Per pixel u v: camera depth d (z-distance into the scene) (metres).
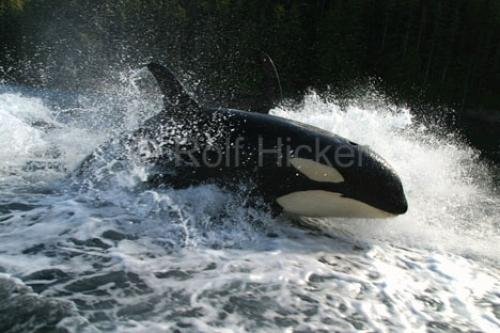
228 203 9.73
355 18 73.00
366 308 6.62
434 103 69.38
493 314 6.87
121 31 63.31
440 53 73.38
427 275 7.97
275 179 9.70
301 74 71.75
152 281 6.70
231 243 8.40
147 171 10.38
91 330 5.45
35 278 6.46
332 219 10.23
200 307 6.17
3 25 62.22
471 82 73.81
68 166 11.62
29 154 12.41
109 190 10.03
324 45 71.56
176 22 65.25
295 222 9.94
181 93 10.60
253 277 7.13
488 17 74.62
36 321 5.52
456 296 7.31
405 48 74.62
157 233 8.37
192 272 7.10
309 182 9.51
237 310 6.20
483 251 9.35
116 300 6.13
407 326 6.30
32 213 8.68
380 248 9.04
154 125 10.72
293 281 7.16
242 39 67.69
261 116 10.28
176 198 9.75
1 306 5.73
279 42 69.62
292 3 81.50
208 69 62.62
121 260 7.21
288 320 6.12
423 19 75.38
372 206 9.45
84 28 62.66
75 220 8.51
